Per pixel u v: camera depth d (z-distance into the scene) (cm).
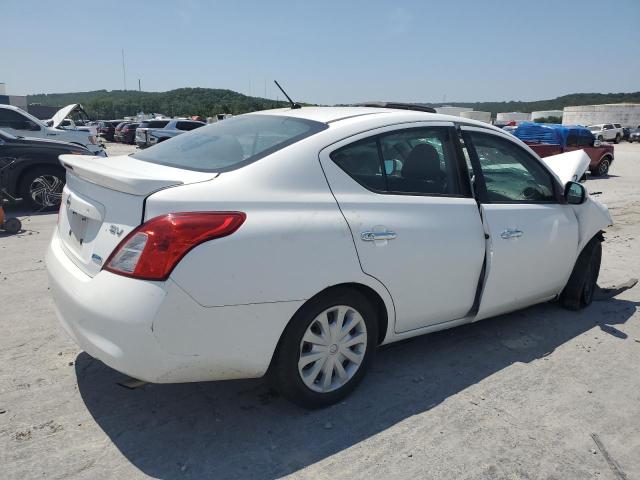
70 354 357
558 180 422
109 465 250
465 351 383
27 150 855
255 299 253
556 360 374
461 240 335
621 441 283
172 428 280
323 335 287
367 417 296
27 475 240
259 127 329
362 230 288
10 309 430
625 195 1288
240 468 251
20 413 287
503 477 252
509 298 382
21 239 669
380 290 301
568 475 255
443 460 262
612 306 486
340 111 343
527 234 378
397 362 363
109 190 261
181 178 266
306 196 278
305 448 267
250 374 267
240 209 255
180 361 243
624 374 357
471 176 355
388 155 317
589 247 455
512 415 304
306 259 267
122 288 238
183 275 236
